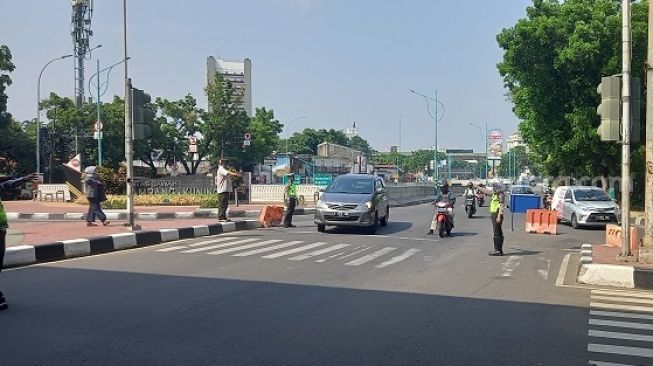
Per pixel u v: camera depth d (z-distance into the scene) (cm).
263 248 1433
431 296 893
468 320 745
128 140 1579
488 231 2011
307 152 10388
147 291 893
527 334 682
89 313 746
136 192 3269
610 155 2973
